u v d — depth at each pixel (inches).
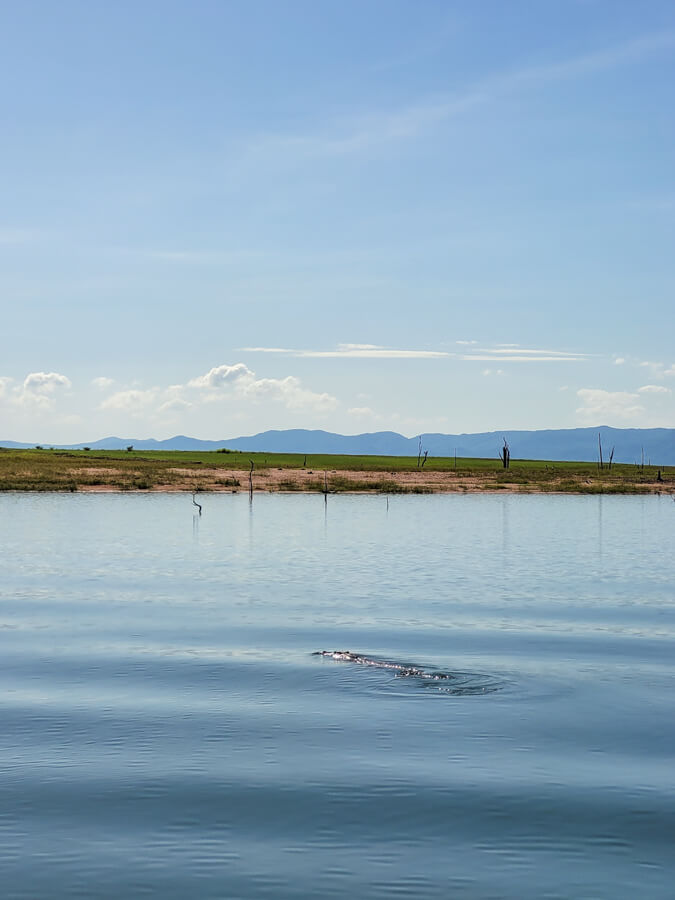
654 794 483.5
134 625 926.4
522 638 869.2
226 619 959.6
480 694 675.4
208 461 5999.0
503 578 1275.8
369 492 3614.7
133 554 1533.0
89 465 4680.1
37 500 2915.8
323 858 412.2
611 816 456.1
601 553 1594.5
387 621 951.6
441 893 382.6
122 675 724.7
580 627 923.4
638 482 4603.8
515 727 595.5
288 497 3272.6
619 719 615.2
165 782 497.0
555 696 669.9
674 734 582.9
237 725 597.3
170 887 386.0
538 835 435.2
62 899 375.9
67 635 876.0
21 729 586.2
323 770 515.8
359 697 664.4
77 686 691.4
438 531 2005.4
